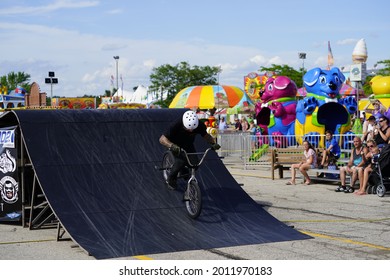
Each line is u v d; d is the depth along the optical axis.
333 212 10.64
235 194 9.79
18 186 9.45
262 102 24.11
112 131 9.91
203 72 69.81
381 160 12.39
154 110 10.75
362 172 12.88
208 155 10.55
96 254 7.25
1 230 9.20
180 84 69.19
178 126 8.88
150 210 8.74
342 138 16.61
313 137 18.05
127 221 8.30
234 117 48.81
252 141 19.59
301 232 8.71
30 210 9.35
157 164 9.71
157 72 70.00
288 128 22.81
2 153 9.66
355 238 8.39
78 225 7.94
